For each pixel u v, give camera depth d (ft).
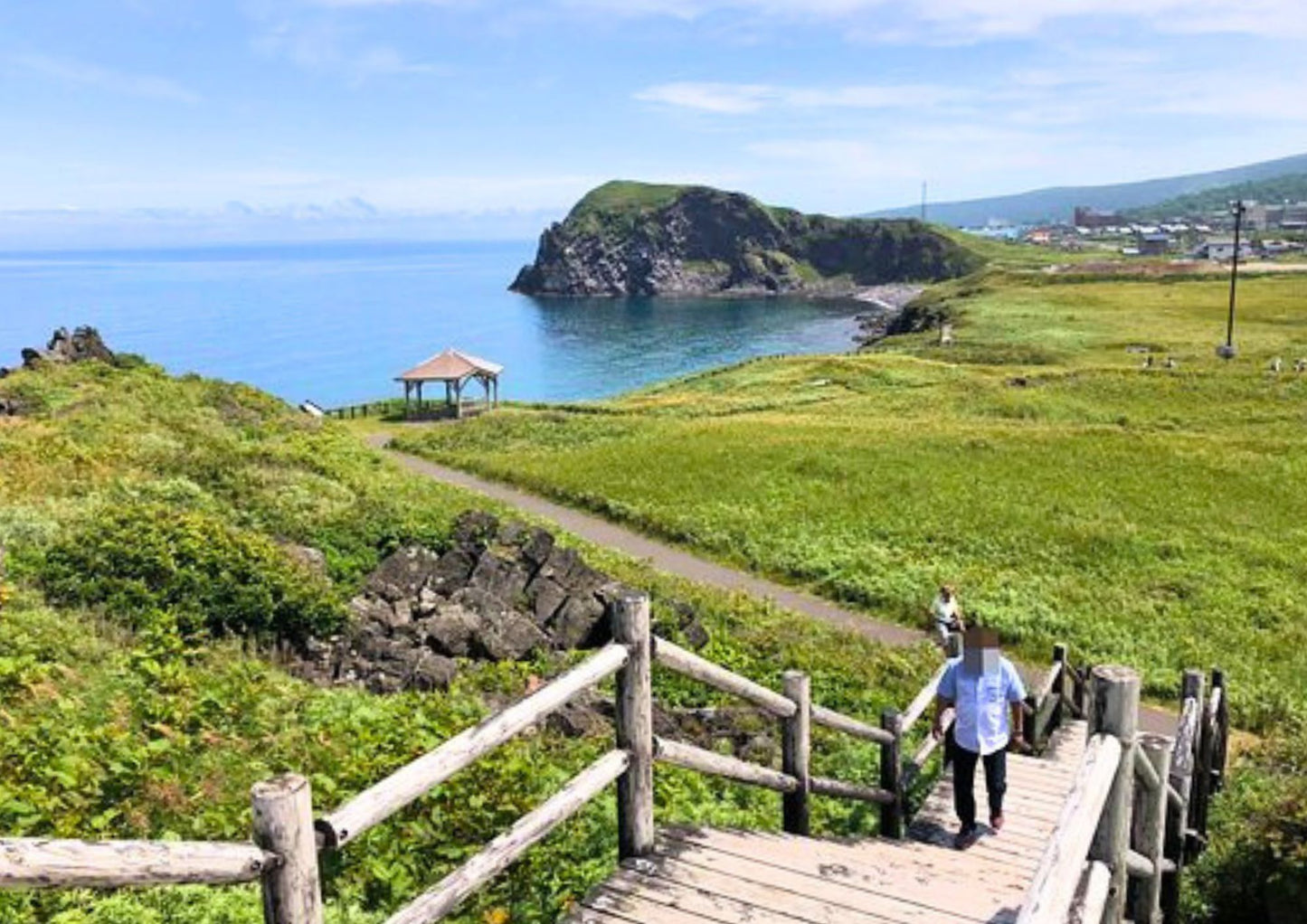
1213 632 77.92
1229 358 222.89
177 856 11.35
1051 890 12.37
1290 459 132.36
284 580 50.16
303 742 32.99
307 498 80.48
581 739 38.27
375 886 23.65
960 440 144.15
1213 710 42.32
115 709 33.24
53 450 83.10
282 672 43.78
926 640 75.56
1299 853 32.73
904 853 25.86
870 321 562.66
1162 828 20.25
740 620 72.74
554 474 133.49
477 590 55.83
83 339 146.92
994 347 261.85
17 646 37.88
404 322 643.04
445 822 26.76
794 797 26.55
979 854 28.50
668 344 494.18
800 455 135.74
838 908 19.88
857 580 88.43
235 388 144.25
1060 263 629.92
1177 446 140.46
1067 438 145.89
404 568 58.54
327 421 143.23
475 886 16.34
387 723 35.01
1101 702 16.35
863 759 41.01
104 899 21.08
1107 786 14.73
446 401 238.27
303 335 573.74
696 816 29.53
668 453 141.69
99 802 26.50
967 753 29.45
